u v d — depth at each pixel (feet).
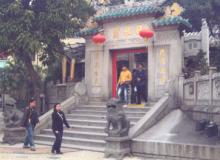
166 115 49.90
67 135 51.31
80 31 64.80
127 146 42.24
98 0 75.56
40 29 61.26
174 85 52.54
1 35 59.88
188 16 88.63
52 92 76.84
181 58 56.39
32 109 47.03
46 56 67.51
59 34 62.08
